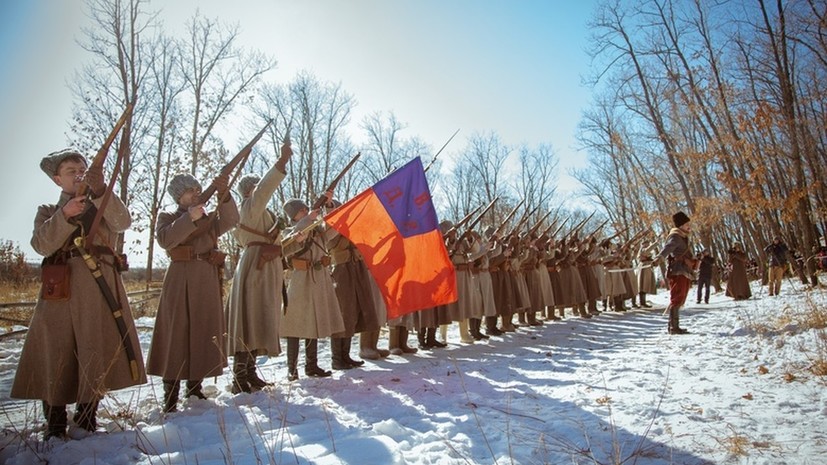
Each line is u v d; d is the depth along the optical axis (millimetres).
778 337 6492
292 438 3248
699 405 3885
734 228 32500
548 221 40531
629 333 9062
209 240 4324
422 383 5094
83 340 3410
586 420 3648
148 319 11523
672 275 8273
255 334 4883
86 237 3504
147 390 5078
